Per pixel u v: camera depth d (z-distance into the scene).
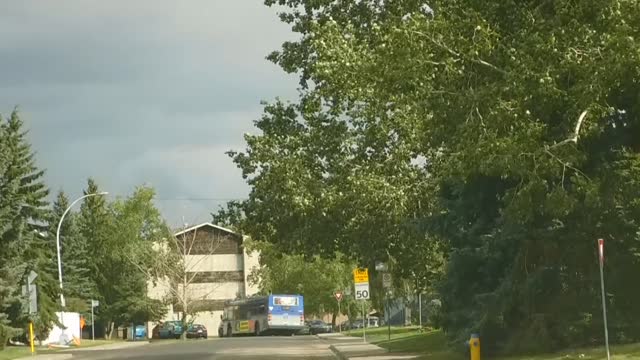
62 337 56.19
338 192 30.03
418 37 18.14
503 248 23.05
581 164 19.95
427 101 18.75
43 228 54.38
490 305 22.62
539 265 22.45
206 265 110.88
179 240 89.44
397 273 35.53
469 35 18.23
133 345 55.97
